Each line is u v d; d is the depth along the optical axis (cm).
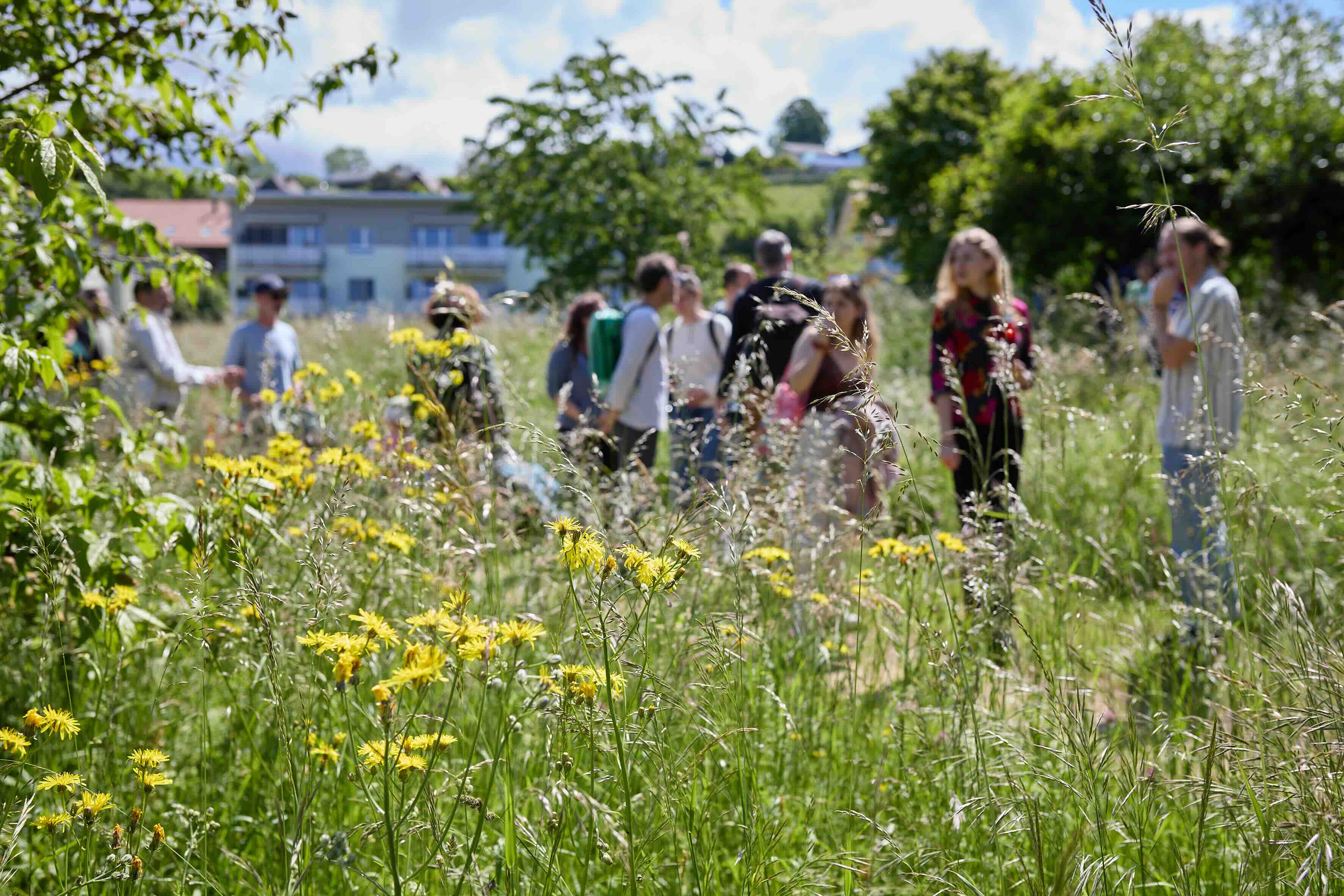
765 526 326
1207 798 192
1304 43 1642
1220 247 425
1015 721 280
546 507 332
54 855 194
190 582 234
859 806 256
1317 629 232
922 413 763
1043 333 846
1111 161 1786
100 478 304
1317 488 316
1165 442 423
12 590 284
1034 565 319
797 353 452
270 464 313
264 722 258
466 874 180
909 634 284
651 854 201
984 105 3562
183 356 1611
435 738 179
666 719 212
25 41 308
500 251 6259
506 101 1352
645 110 1365
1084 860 190
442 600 259
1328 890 173
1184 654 310
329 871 221
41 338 320
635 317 606
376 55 366
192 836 207
